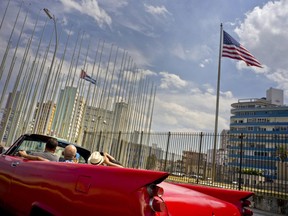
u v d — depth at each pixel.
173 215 1.87
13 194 3.07
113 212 1.69
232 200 2.85
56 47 19.88
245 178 11.55
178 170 13.49
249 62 18.19
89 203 1.87
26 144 4.50
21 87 26.09
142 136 16.61
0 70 22.66
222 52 18.88
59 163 2.49
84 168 2.12
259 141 11.43
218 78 19.31
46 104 25.67
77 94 28.50
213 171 12.44
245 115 93.94
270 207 9.70
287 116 84.00
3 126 23.00
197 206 2.14
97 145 20.06
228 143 12.48
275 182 10.67
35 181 2.65
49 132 26.89
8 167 3.47
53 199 2.26
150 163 14.78
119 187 1.73
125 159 17.53
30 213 2.58
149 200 1.59
